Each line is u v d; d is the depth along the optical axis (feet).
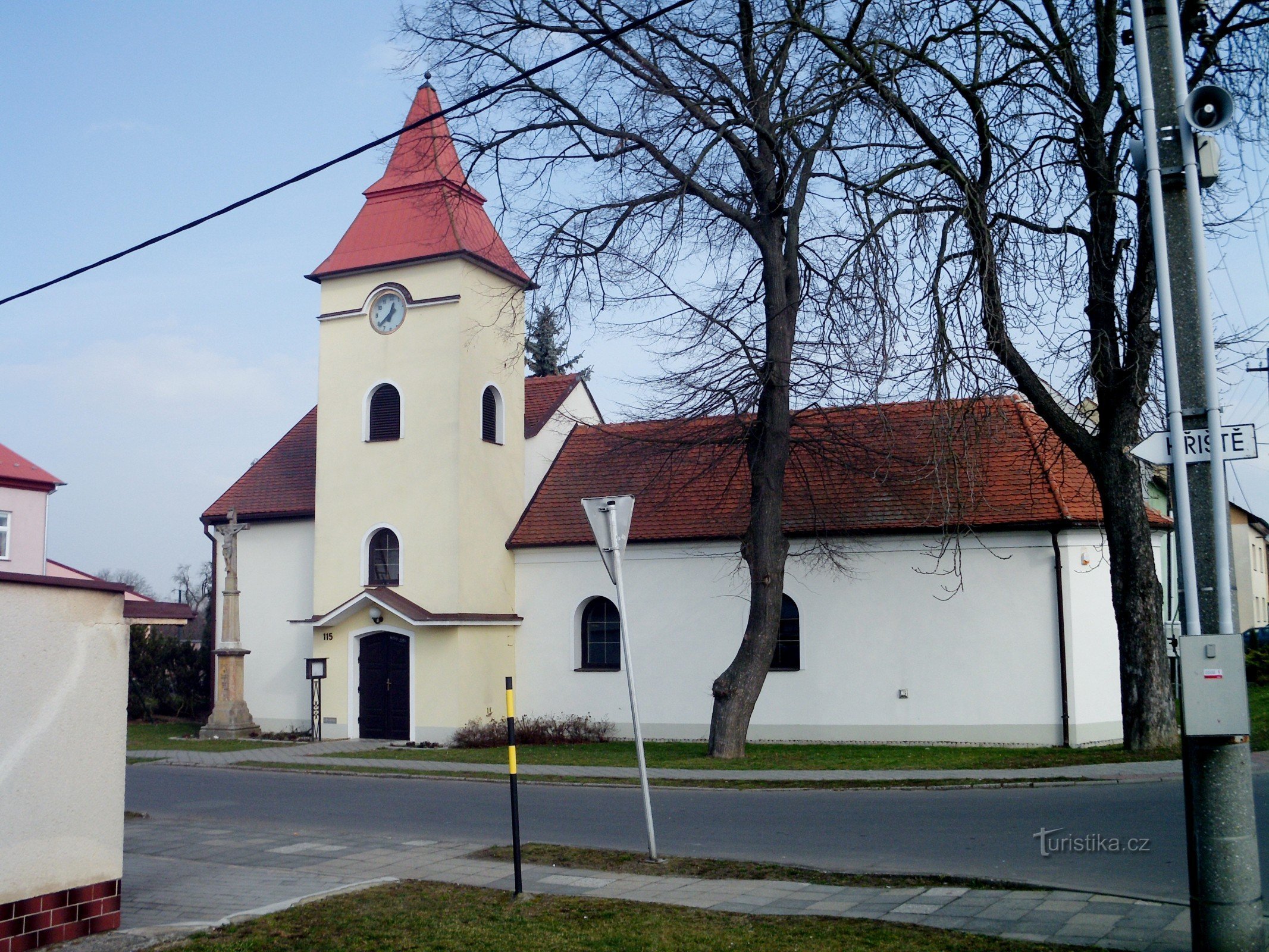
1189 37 54.24
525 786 57.93
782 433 68.80
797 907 28.02
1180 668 22.12
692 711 82.84
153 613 27.71
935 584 77.05
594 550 87.56
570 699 86.84
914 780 55.26
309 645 92.48
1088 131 58.23
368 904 28.84
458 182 87.61
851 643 78.48
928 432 68.28
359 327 89.20
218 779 62.23
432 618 82.17
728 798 51.42
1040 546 74.84
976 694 75.25
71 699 25.36
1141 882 29.94
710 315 65.26
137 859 36.35
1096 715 73.72
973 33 57.52
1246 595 170.09
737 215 66.33
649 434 74.33
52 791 24.76
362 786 58.75
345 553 87.45
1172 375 22.79
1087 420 64.49
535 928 26.21
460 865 34.71
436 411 85.25
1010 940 24.16
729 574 82.94
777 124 59.41
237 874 33.45
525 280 92.38
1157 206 23.35
